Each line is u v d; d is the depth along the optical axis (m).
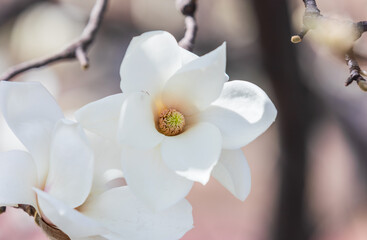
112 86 2.43
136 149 0.83
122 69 0.85
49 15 2.24
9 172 0.83
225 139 0.84
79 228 0.80
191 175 0.82
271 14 1.41
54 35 2.25
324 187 2.60
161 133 0.86
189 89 0.85
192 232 2.72
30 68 1.05
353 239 2.41
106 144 0.86
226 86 0.86
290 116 1.65
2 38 2.23
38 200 0.82
